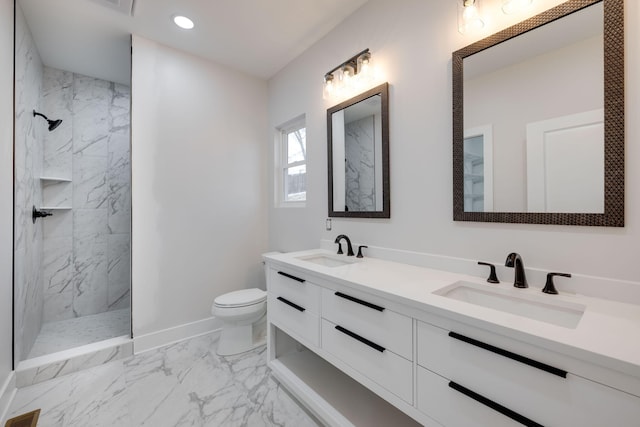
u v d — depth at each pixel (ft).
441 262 4.77
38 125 7.66
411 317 3.35
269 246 9.71
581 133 3.40
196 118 8.24
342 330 4.22
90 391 5.57
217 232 8.66
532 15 3.81
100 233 9.34
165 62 7.66
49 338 7.39
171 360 6.75
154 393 5.52
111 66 8.54
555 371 2.29
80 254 9.02
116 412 5.00
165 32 7.07
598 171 3.28
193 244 8.19
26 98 6.44
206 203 8.44
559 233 3.59
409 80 5.27
